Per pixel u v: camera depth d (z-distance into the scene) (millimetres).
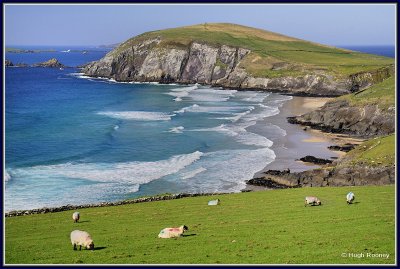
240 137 94688
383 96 105625
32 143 88750
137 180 65625
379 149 64938
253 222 37625
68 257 30469
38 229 39250
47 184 63344
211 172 69750
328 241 31047
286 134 98750
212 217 40469
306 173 64062
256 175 68188
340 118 106625
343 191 48625
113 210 46219
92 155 79875
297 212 40031
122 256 30047
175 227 36156
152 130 101625
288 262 27500
